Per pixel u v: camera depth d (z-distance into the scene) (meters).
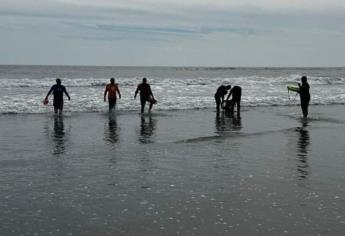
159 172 9.23
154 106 24.00
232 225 6.20
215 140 13.51
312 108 25.45
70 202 7.12
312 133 15.23
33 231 5.87
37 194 7.53
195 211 6.77
